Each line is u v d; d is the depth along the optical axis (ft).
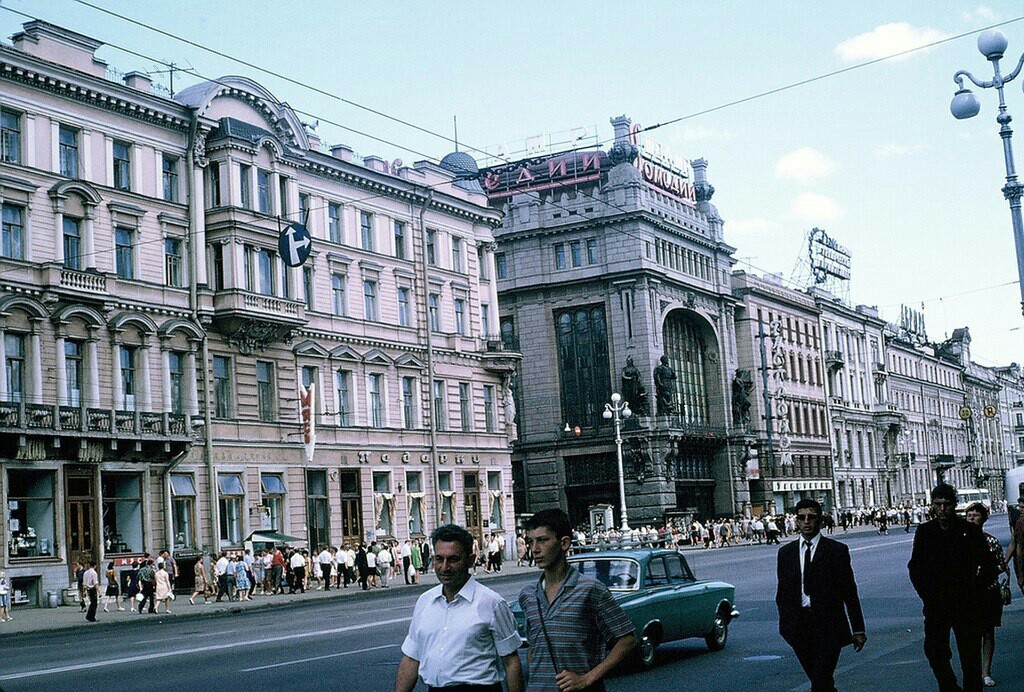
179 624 110.11
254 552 162.71
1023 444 622.54
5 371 136.15
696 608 64.44
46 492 138.82
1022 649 58.34
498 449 222.48
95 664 69.56
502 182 304.30
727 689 52.90
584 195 286.46
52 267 140.56
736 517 302.86
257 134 169.99
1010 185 82.23
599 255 283.59
